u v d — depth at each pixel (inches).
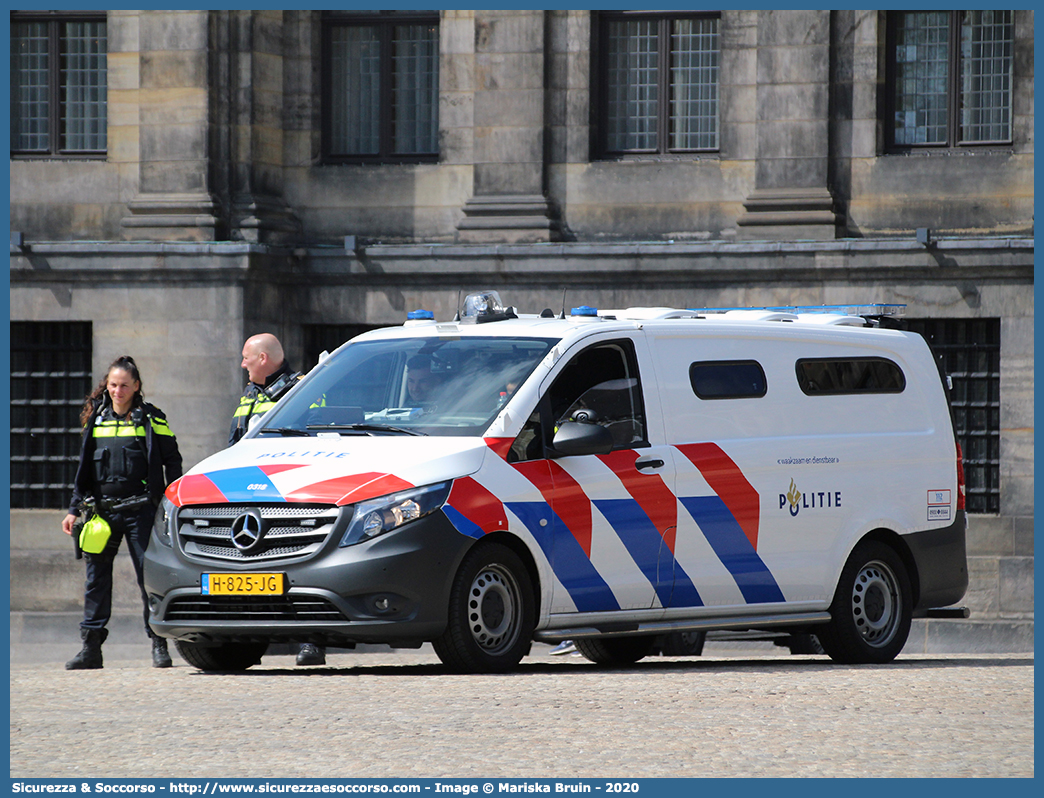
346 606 998.4
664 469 1142.3
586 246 2156.7
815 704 893.8
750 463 1191.6
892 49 2183.8
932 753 733.3
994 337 2123.5
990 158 2134.6
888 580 1285.7
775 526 1201.4
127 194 2244.1
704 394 1183.6
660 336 1176.2
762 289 2133.4
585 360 1134.4
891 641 1279.5
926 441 1310.3
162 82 2197.3
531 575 1075.9
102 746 753.0
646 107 2239.2
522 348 1133.1
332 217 2258.9
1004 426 2096.5
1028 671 1154.0
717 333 1206.9
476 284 2187.5
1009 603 2086.6
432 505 1018.1
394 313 2208.4
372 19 2279.8
